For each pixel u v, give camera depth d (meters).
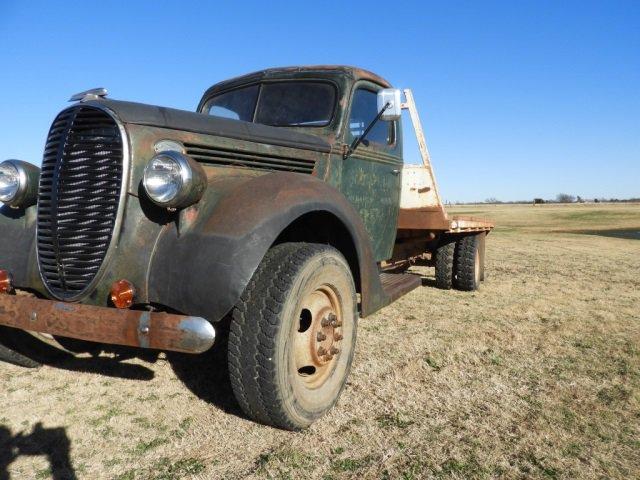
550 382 3.08
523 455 2.19
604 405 2.75
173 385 2.95
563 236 19.62
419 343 3.86
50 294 2.45
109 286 2.33
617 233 23.97
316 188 2.64
